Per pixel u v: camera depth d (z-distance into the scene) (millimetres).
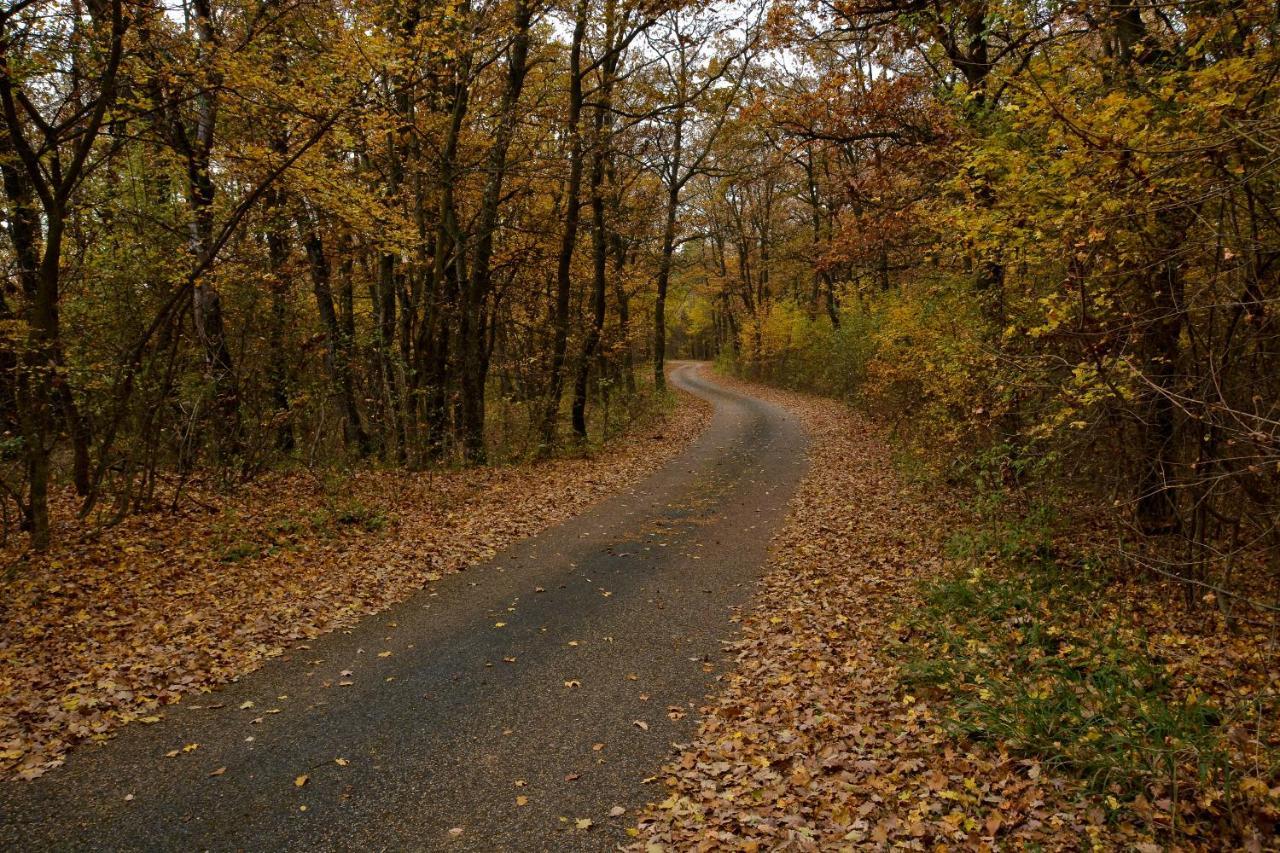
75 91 9508
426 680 6055
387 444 16297
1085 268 5336
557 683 6004
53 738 4840
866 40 11984
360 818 4160
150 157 11305
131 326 10625
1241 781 3668
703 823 4059
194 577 8125
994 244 6613
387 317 15664
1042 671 5281
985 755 4445
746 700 5617
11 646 6027
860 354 23031
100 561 8117
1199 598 6238
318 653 6605
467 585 8695
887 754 4586
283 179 10461
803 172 29625
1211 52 5441
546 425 18266
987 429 9344
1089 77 6270
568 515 12547
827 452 18000
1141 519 6949
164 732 5090
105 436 9328
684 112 18016
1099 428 6617
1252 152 4621
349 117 9828
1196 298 5031
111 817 4098
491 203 16141
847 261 16094
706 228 38312
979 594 6969
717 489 14578
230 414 11953
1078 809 3789
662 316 32938
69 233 10789
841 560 9156
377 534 10484
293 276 13398
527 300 21219
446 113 16359
